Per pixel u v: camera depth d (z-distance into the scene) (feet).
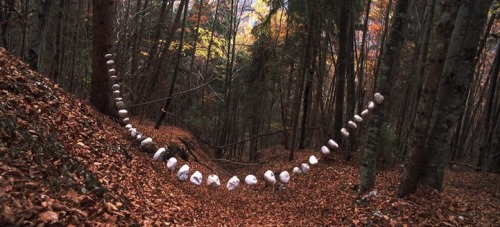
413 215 20.34
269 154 65.10
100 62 33.01
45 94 22.77
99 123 27.78
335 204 25.67
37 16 30.58
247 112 84.02
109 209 14.17
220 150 81.71
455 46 24.00
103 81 33.35
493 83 50.42
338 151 44.37
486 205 24.68
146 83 56.24
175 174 32.37
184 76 87.66
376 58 63.67
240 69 85.56
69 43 47.55
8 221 10.15
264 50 71.05
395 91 57.06
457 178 37.65
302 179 36.96
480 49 50.49
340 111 43.91
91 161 19.53
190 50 76.84
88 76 50.55
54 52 39.65
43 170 13.70
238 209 28.84
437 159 24.40
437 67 20.58
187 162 43.73
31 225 10.47
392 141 36.32
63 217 11.69
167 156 36.35
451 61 24.12
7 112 16.22
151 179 24.53
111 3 32.53
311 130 71.10
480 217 21.36
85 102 32.04
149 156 31.45
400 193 23.06
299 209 27.37
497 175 39.42
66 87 46.37
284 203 30.35
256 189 38.68
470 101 68.03
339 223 21.75
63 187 13.64
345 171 36.68
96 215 13.25
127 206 16.11
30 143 14.76
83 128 23.43
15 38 41.63
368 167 26.23
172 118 84.79
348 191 28.14
